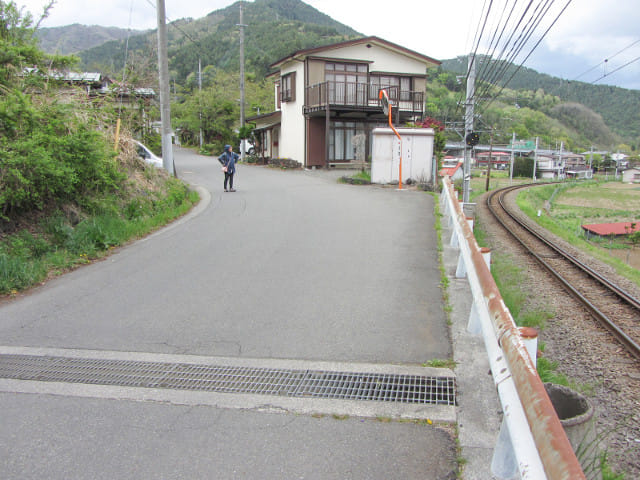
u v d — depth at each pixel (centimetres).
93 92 1273
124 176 995
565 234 1930
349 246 812
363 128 2559
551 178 7519
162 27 1425
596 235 2792
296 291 583
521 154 8231
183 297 569
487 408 325
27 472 268
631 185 6397
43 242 744
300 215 1113
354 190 1606
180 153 3894
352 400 342
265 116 2897
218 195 1462
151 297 571
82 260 734
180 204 1218
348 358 406
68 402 345
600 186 6175
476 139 1811
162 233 945
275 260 730
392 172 1814
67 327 484
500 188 4444
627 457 364
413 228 959
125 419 322
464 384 358
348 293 573
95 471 269
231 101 4178
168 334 464
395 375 374
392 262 709
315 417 322
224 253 779
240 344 439
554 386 270
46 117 855
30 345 444
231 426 312
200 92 4188
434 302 536
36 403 344
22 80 967
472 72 1792
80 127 866
